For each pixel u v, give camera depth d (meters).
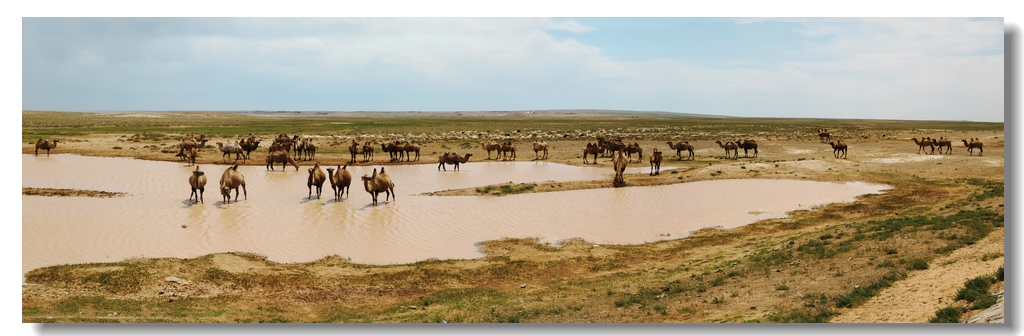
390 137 74.88
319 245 20.70
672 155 54.47
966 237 16.45
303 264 18.44
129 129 83.56
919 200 30.22
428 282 17.14
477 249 20.83
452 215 26.17
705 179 38.06
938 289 12.33
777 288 14.66
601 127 109.06
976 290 11.48
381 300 15.69
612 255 20.39
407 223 24.38
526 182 36.56
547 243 21.83
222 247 20.00
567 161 49.66
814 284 14.58
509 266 18.80
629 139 72.69
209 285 15.98
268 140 65.50
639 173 41.50
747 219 26.12
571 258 19.91
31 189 29.78
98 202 27.16
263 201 28.47
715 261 18.91
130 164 42.47
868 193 32.91
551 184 34.97
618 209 28.19
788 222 25.33
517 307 14.73
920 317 10.93
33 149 49.84
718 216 26.75
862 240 18.61
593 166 46.34
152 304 14.27
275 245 20.52
